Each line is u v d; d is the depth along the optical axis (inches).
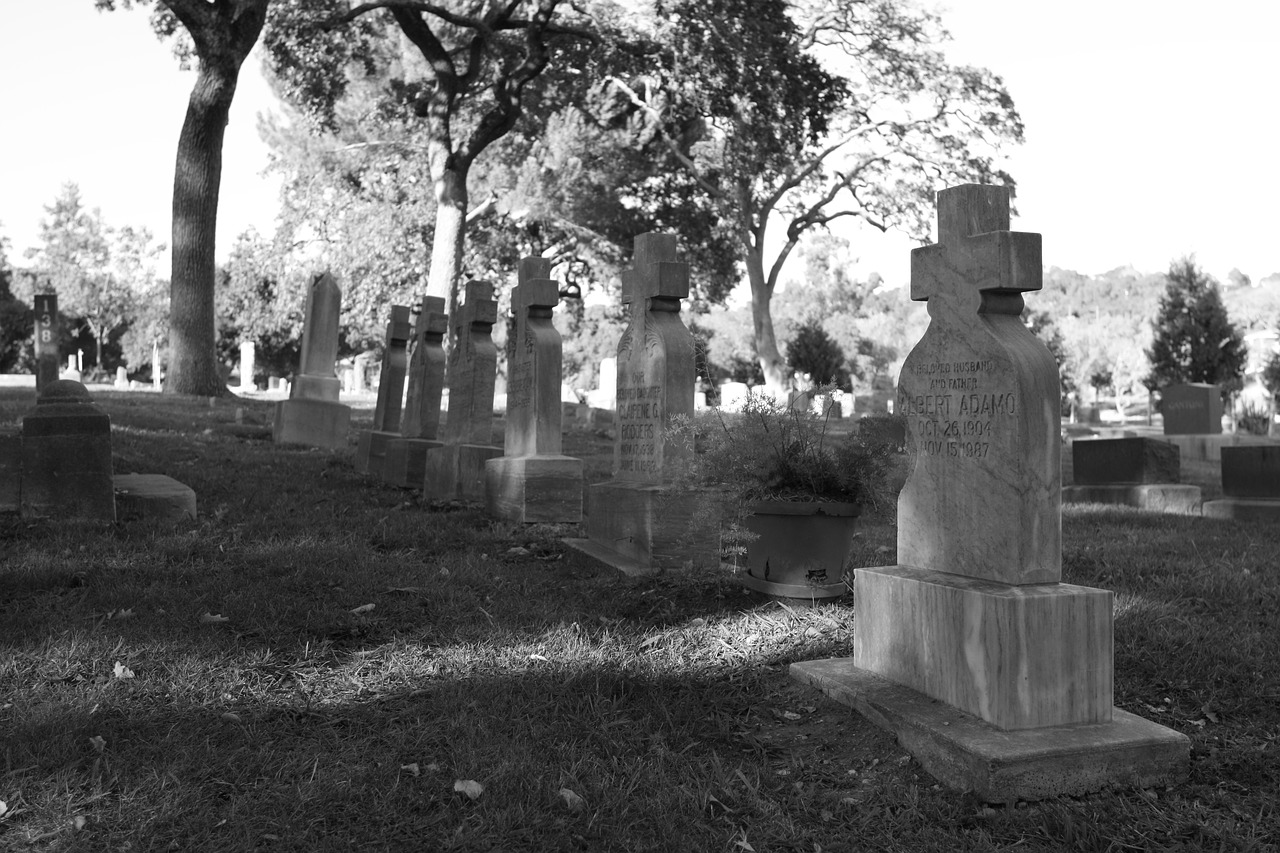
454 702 171.0
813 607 237.9
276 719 165.5
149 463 452.1
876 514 241.9
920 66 1518.2
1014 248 163.3
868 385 2482.8
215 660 187.8
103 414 312.5
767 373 1684.3
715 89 1248.8
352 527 331.6
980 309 168.2
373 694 178.5
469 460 405.7
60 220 2669.8
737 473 246.5
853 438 249.6
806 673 190.1
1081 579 281.6
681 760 154.1
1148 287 5812.0
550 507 361.1
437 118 1153.4
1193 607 249.6
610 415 1047.0
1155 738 150.3
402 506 396.2
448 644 206.8
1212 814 139.7
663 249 293.7
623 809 136.3
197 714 164.2
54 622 203.8
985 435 166.2
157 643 194.4
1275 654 207.9
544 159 1398.9
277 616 218.1
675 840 129.3
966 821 138.6
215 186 922.7
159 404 800.3
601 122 1414.9
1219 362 1567.4
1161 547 344.2
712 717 173.2
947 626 166.1
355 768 145.1
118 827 127.0
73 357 2945.4
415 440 462.6
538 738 158.7
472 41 1143.6
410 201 1573.6
